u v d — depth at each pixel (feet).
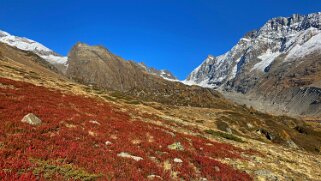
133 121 106.52
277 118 424.87
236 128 229.86
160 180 49.52
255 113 449.89
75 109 99.30
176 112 240.32
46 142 52.42
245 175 67.82
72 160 47.67
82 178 41.63
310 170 94.22
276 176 73.92
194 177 57.93
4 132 53.83
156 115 170.60
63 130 63.10
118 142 66.13
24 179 36.45
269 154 111.14
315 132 293.02
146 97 497.87
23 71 225.97
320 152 233.76
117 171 47.14
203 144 92.99
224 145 103.04
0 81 115.65
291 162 102.12
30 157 44.29
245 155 95.14
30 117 64.54
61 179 39.65
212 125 206.08
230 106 524.11
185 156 69.46
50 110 80.23
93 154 52.44
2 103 74.69
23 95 96.73
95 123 80.38
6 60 314.14
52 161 44.83
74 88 216.54
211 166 66.13
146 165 54.24
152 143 73.61
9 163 40.47
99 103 140.36
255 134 226.17
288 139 243.19
